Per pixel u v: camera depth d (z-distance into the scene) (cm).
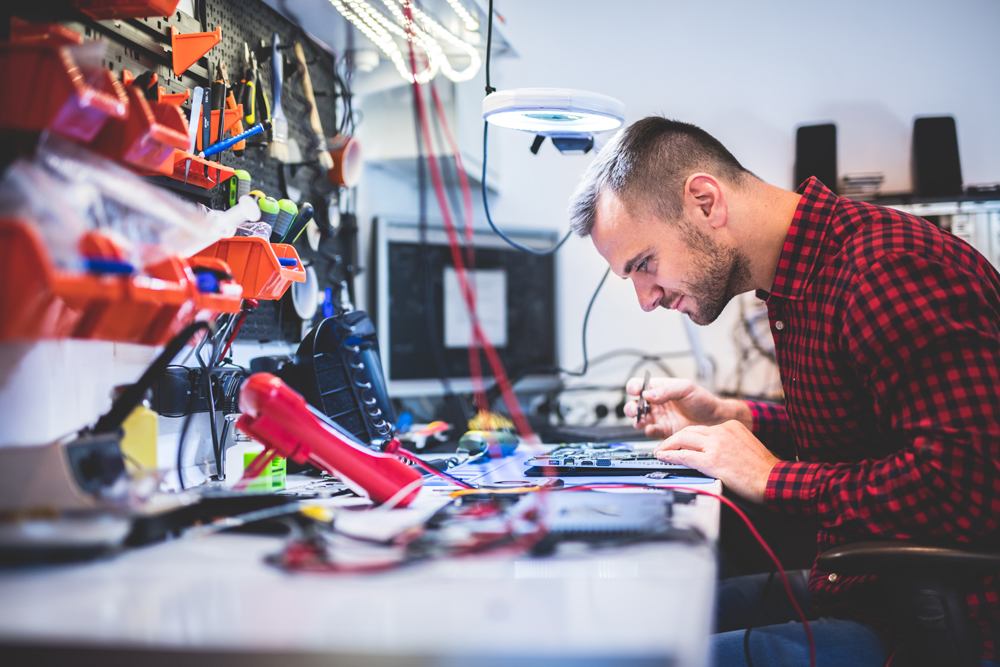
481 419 165
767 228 108
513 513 66
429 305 204
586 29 262
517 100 115
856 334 88
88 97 61
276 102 131
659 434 131
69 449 58
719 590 116
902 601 78
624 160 110
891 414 87
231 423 103
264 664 36
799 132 245
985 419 79
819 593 104
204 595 45
